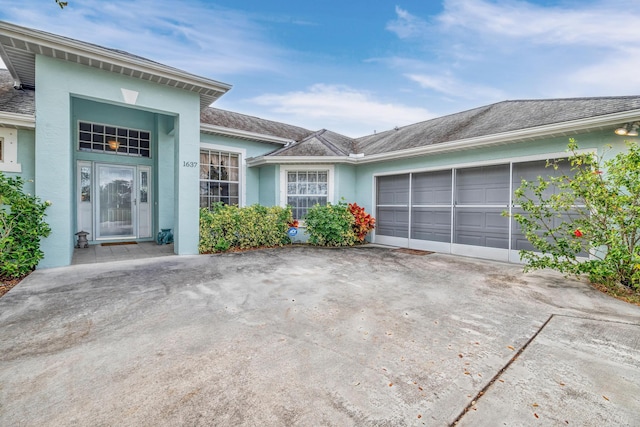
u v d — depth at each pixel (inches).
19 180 203.9
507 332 119.3
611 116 193.6
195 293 165.9
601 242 172.6
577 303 153.2
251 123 444.5
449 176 316.8
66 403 75.1
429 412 73.3
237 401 76.5
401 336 115.3
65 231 223.1
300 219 373.1
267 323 126.7
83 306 144.4
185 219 275.0
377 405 75.5
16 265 186.2
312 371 90.5
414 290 176.2
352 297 162.4
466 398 78.7
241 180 388.2
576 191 178.5
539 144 243.0
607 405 76.0
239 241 311.7
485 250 279.4
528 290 175.8
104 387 81.8
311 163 367.2
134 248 306.3
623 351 104.2
